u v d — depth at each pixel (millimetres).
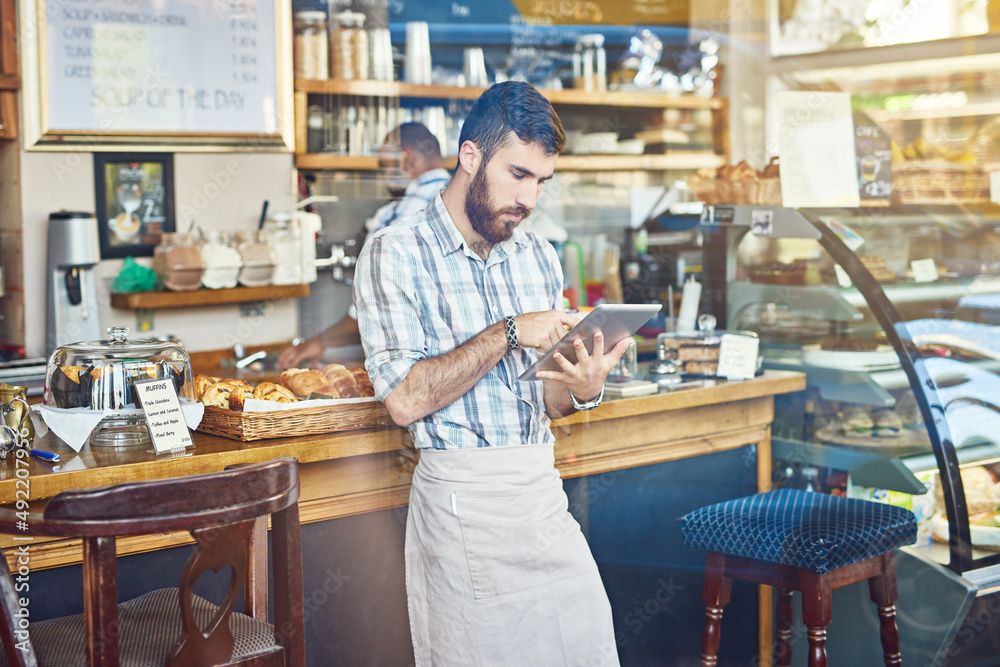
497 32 3676
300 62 3504
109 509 1293
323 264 3701
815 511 2209
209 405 2000
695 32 4074
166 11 3252
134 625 1563
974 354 2582
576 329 1662
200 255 3225
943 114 3156
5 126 3027
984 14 3141
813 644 2018
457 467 1793
